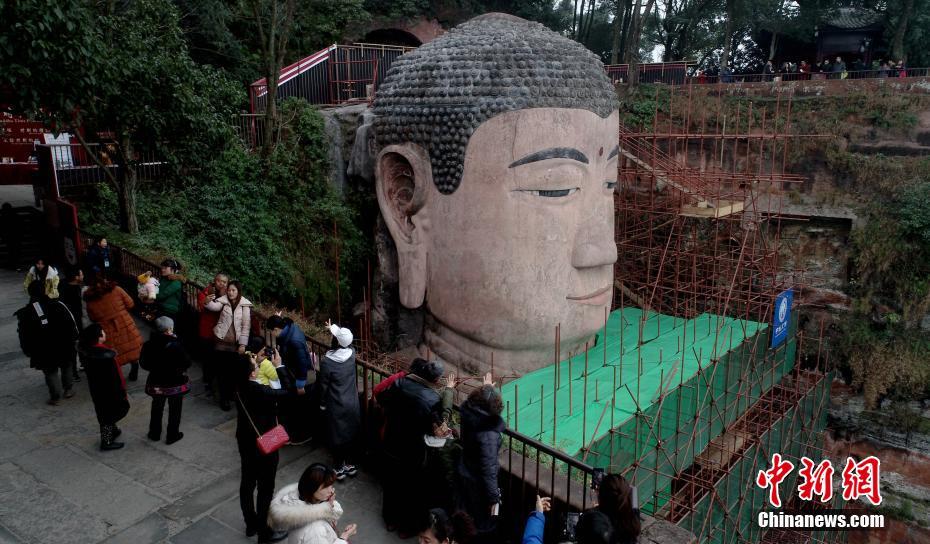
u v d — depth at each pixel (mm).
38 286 8828
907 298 18547
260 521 6246
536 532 4969
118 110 12555
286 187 16000
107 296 9172
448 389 6277
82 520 6605
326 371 7102
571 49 12789
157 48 13078
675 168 19516
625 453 10586
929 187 18016
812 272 20047
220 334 8508
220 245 14867
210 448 8023
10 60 9406
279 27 22656
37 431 8266
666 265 20578
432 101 12367
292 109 16625
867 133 19375
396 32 28891
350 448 7629
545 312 12547
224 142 14398
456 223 12469
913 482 18516
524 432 10312
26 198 17812
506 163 11961
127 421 8602
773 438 15781
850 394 19375
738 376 14906
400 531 6469
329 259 16188
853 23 28250
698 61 37062
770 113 20859
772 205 20438
